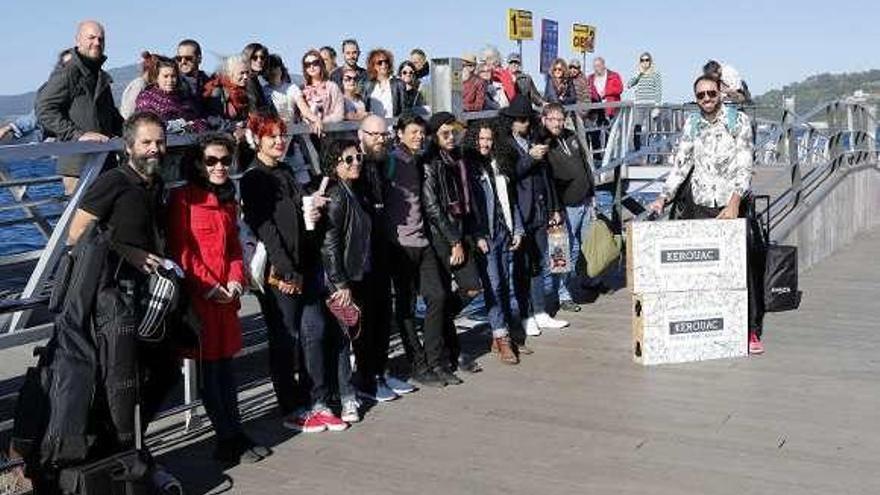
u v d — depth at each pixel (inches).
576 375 252.1
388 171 235.0
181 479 182.5
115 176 166.1
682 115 615.8
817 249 472.7
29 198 256.8
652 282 260.4
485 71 436.5
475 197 259.0
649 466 185.0
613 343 286.5
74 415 151.7
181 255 180.9
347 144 209.6
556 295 351.3
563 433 205.2
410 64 369.1
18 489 170.1
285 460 192.1
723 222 264.8
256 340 275.3
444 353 245.9
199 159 183.8
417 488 176.2
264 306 210.4
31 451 155.1
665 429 206.7
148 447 199.9
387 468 186.7
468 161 261.1
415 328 244.8
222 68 276.4
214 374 189.2
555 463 187.3
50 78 236.7
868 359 265.6
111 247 162.4
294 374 214.8
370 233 215.6
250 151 231.3
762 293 285.1
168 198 183.3
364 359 231.3
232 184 189.6
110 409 156.1
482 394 235.8
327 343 213.9
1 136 251.6
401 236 235.0
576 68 513.0
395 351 276.4
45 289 212.5
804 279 413.4
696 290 263.6
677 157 277.4
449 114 244.4
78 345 154.8
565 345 284.8
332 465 189.0
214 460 192.2
